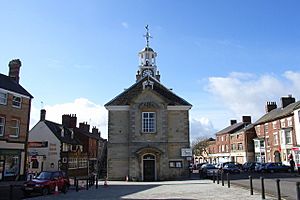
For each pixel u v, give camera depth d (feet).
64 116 206.28
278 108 208.54
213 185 86.17
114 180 121.80
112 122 126.21
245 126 252.21
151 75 151.33
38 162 158.51
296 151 165.58
